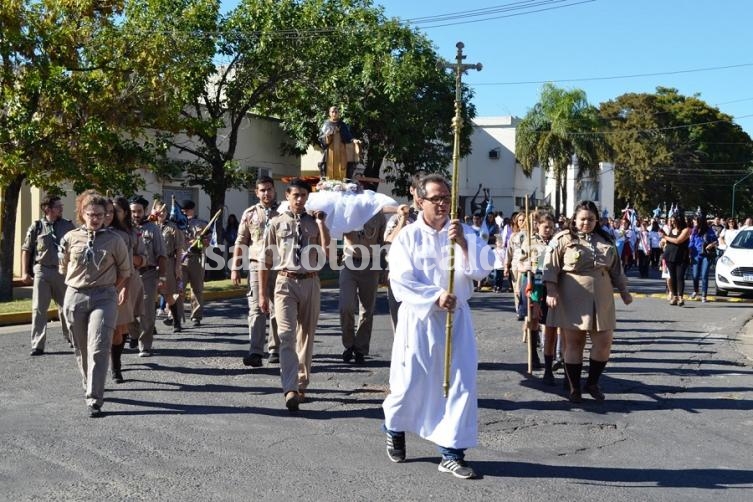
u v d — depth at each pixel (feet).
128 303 26.14
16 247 69.21
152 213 36.86
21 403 23.57
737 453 19.81
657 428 22.15
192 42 60.03
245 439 20.12
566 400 25.35
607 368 30.81
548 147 141.08
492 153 156.15
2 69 47.39
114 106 50.31
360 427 21.44
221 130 86.33
